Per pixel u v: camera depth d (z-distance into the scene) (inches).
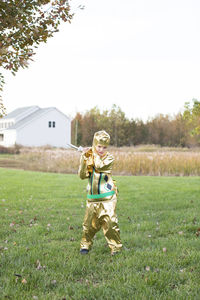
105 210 165.2
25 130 1769.2
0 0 169.8
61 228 222.4
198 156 673.6
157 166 657.0
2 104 241.4
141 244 185.3
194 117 546.9
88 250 171.0
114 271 145.2
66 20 193.9
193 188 433.4
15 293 121.7
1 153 1393.9
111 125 2069.4
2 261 155.6
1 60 154.6
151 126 2220.7
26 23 180.9
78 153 765.9
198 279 135.3
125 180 529.0
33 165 773.3
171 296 120.2
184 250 172.6
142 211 281.1
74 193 385.1
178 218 254.1
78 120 2076.8
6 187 431.8
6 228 221.1
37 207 296.7
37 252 167.0
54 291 125.5
